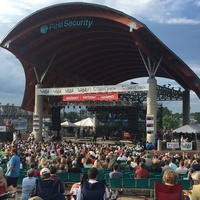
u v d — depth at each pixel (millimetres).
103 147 28531
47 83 54031
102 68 61875
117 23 38125
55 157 20672
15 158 12586
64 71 54625
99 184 6680
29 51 45250
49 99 48438
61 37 45281
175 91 52094
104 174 15266
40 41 44500
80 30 43812
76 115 120750
